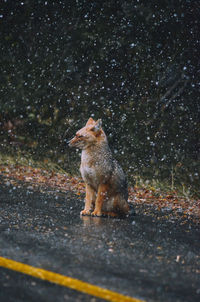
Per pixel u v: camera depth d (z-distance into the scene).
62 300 4.11
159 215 8.95
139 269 5.16
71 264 5.12
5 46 18.36
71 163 14.55
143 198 11.17
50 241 6.05
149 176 13.48
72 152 15.20
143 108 15.62
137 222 7.93
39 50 17.84
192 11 15.77
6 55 18.08
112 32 16.88
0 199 8.89
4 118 16.81
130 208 8.46
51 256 5.37
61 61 17.31
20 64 17.89
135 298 4.28
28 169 13.69
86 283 4.56
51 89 17.02
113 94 16.50
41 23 18.08
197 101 15.30
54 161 14.74
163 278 4.93
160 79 15.87
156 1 16.14
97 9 17.25
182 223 8.34
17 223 6.99
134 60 16.50
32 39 18.09
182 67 15.60
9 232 6.36
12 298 4.07
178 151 14.39
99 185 8.05
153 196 11.50
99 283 4.59
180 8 15.81
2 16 17.89
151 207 9.91
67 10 17.64
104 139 8.00
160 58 16.19
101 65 16.88
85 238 6.39
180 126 14.98
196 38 15.72
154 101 15.64
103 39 16.91
